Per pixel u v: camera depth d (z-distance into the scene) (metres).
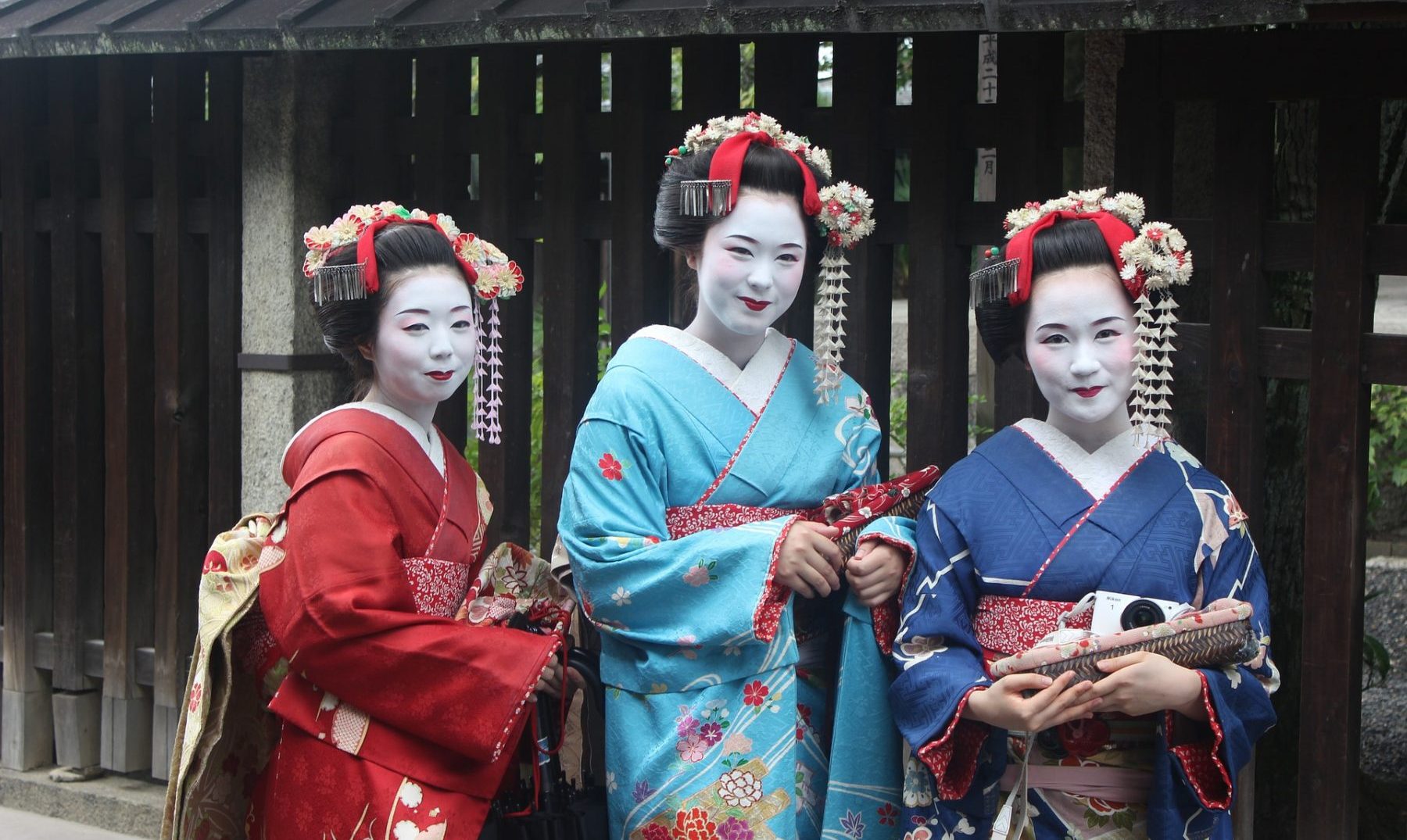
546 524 4.03
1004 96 3.40
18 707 4.94
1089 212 2.68
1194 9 2.72
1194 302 3.49
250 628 3.01
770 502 2.93
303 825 2.76
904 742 2.89
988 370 6.37
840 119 3.58
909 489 3.00
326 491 2.75
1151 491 2.62
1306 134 3.88
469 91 4.20
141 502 4.75
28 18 4.27
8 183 4.88
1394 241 2.96
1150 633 2.45
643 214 3.83
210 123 4.45
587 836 2.92
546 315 3.99
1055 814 2.61
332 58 4.29
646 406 2.89
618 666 2.93
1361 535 3.04
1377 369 2.97
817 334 2.98
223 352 4.47
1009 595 2.63
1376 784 4.61
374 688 2.71
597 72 3.98
